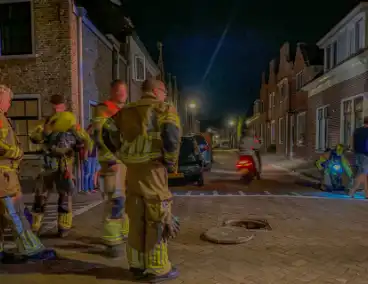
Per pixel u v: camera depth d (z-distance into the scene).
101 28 14.42
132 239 3.61
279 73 26.91
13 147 4.01
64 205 5.16
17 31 10.92
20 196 4.20
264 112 34.69
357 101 12.63
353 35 13.23
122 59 15.59
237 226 5.94
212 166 18.88
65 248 4.65
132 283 3.53
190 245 4.73
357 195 8.89
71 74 10.66
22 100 10.95
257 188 10.27
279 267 3.94
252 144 11.43
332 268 3.91
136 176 3.56
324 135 16.45
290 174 14.38
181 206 7.41
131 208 3.60
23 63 10.80
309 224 5.82
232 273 3.77
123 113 3.66
